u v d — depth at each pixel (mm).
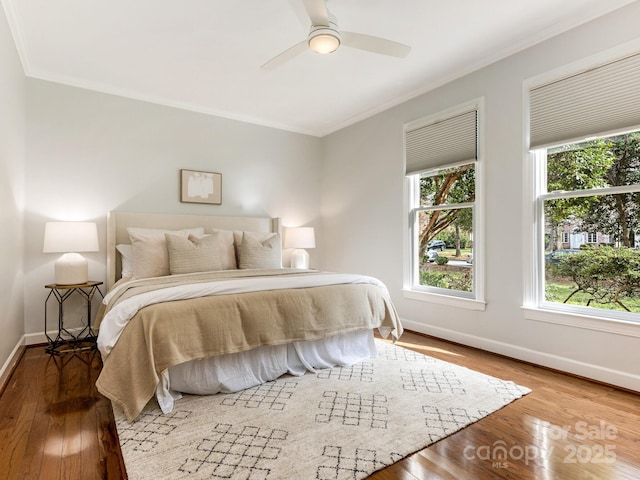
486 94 3186
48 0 2342
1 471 1487
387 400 2176
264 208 4848
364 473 1493
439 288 3697
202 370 2230
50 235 3145
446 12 2500
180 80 3584
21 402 2158
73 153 3580
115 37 2801
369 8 2451
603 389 2361
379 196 4359
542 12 2502
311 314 2564
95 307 3672
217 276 2965
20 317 3135
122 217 3762
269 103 4211
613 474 1504
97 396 2250
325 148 5309
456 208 3527
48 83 3455
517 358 2939
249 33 2750
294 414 1996
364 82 3627
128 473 1474
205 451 1638
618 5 2373
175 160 4176
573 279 2688
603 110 2463
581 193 2621
